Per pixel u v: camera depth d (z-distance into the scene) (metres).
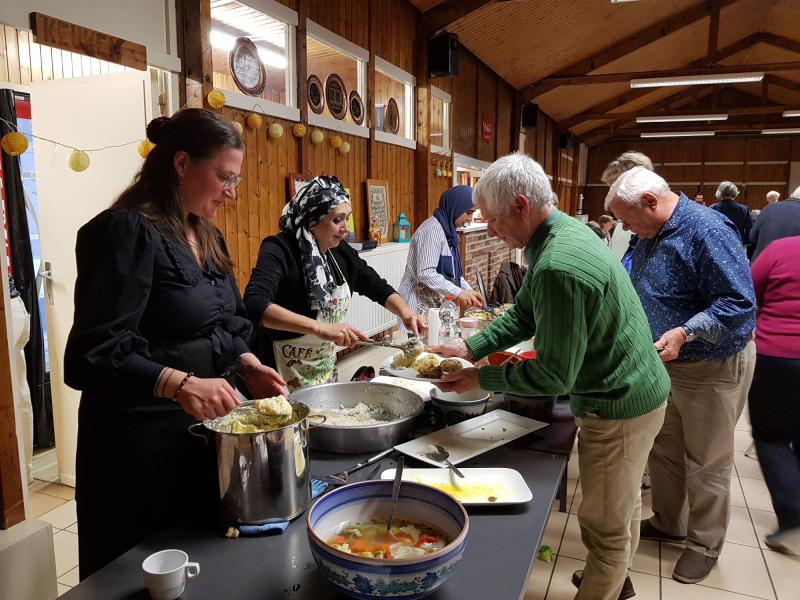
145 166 1.29
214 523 1.14
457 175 7.10
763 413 2.12
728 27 9.67
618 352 1.40
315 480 1.28
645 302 2.12
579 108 12.20
